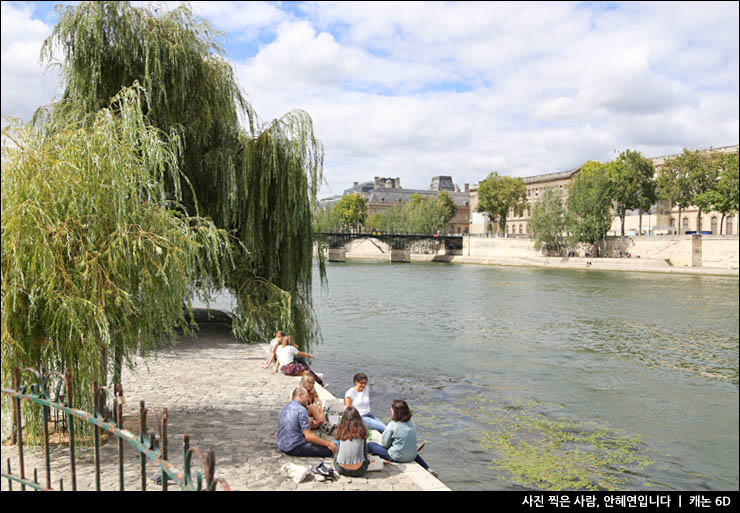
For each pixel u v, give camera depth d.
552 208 97.88
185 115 16.44
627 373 23.19
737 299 49.00
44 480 6.47
